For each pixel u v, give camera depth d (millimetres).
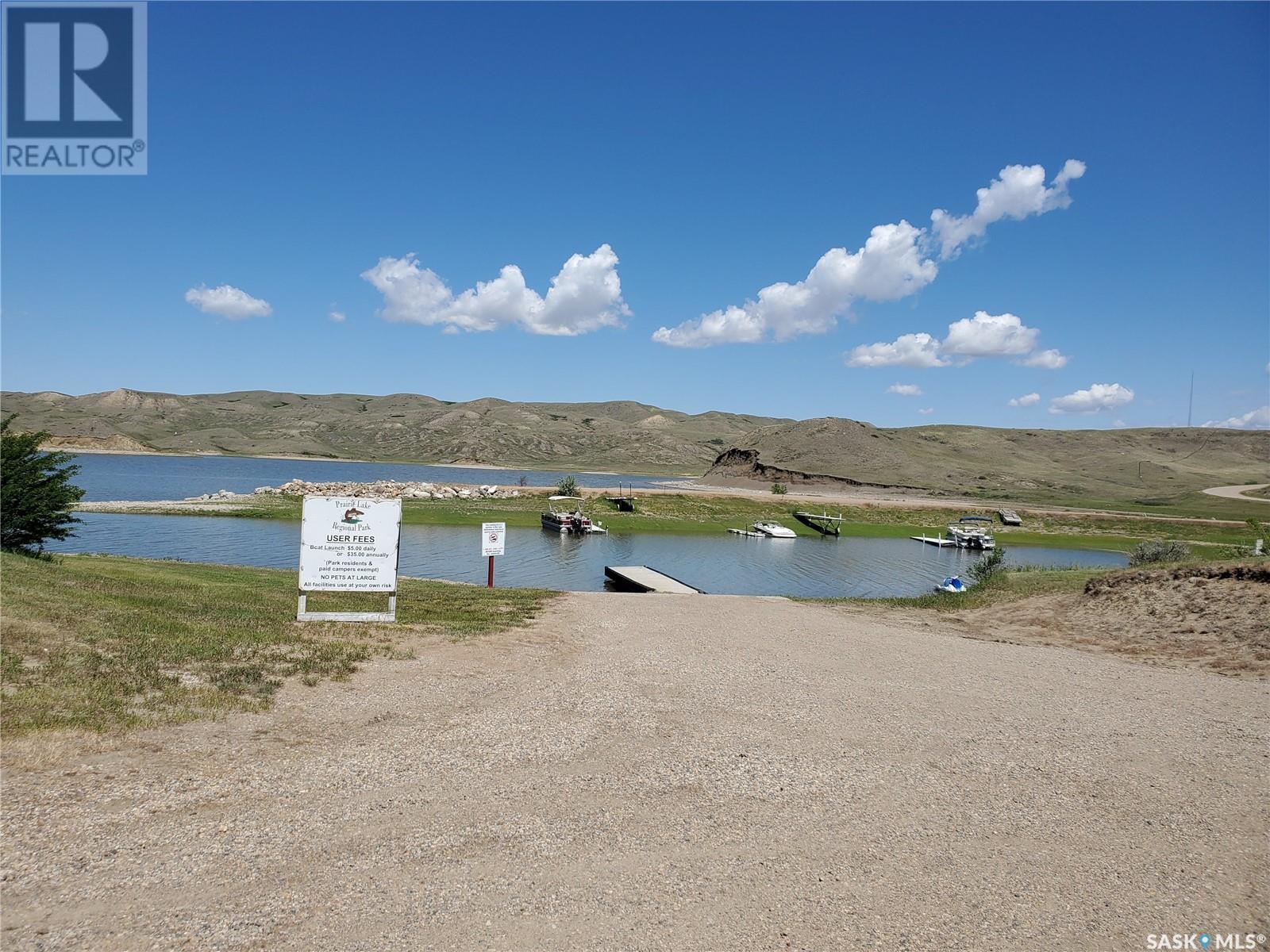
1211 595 18156
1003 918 5539
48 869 5273
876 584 46000
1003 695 12117
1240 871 6422
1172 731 10281
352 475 195750
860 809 7359
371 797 6973
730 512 92312
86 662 9922
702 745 9039
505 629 16219
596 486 170250
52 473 22266
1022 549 77562
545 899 5441
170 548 46844
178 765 7234
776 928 5250
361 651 12781
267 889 5309
